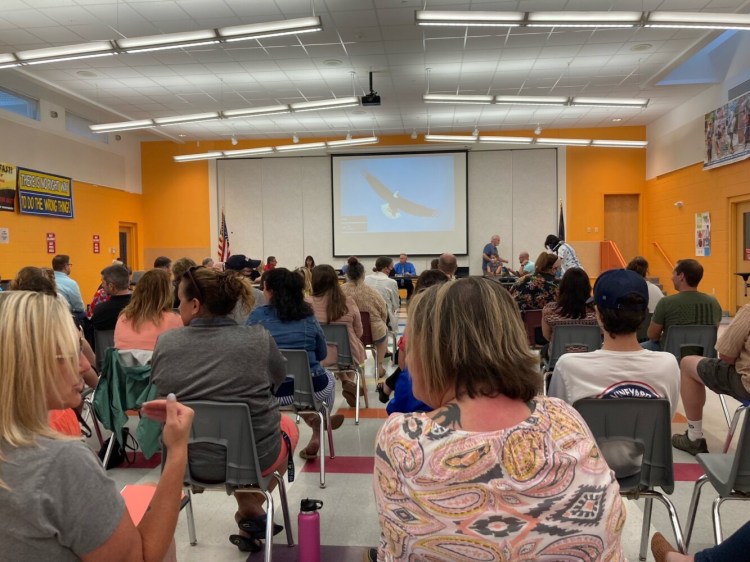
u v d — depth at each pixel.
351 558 2.17
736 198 9.26
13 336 0.84
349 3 6.54
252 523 2.20
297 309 2.89
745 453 1.71
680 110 11.23
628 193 13.08
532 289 4.34
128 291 3.66
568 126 12.92
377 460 0.82
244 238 13.95
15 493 0.79
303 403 2.82
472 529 0.74
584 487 0.76
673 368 1.94
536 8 6.82
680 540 1.80
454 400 0.86
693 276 3.55
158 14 6.76
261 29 5.93
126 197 13.06
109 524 0.85
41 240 9.82
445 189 13.33
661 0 6.70
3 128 8.84
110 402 2.88
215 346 1.91
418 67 8.84
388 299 5.70
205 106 10.98
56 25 7.02
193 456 1.90
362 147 13.59
